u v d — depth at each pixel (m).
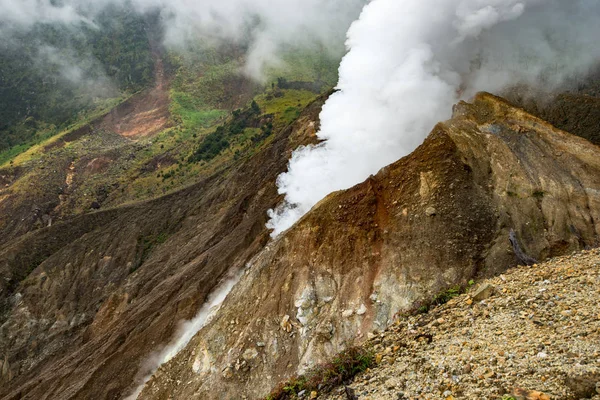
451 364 9.83
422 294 18.12
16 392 46.94
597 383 7.04
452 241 19.45
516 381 8.10
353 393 10.62
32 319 75.62
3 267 87.69
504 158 22.88
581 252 14.95
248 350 21.31
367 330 18.73
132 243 87.25
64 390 41.56
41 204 133.38
